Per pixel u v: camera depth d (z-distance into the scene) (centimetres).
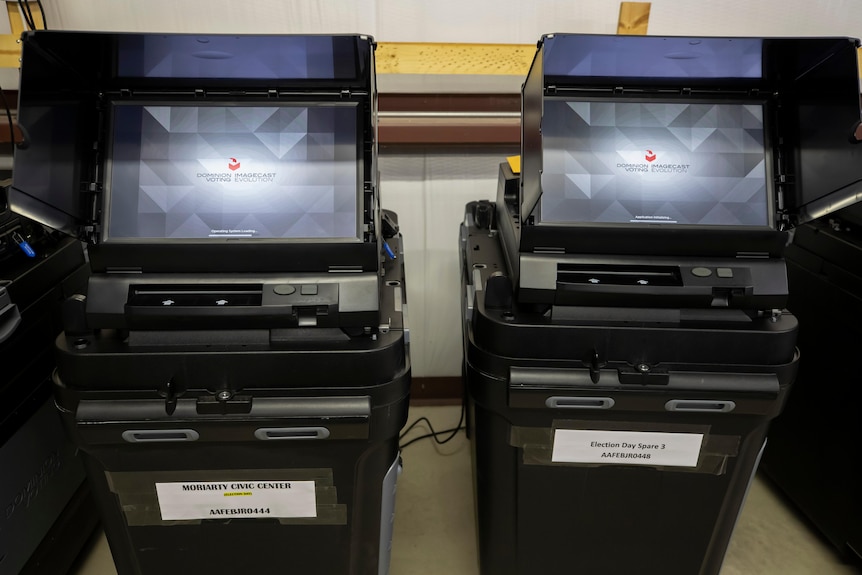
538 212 88
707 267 87
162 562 95
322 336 83
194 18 134
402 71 137
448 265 165
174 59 78
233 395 80
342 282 83
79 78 81
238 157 85
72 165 80
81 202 82
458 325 171
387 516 96
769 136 90
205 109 86
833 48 78
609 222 87
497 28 139
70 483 115
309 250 83
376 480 90
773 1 140
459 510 141
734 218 88
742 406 85
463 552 129
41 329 104
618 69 87
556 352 86
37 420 102
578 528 100
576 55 82
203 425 80
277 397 81
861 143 77
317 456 86
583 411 88
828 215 119
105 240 82
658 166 90
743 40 77
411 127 145
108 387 80
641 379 83
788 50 79
